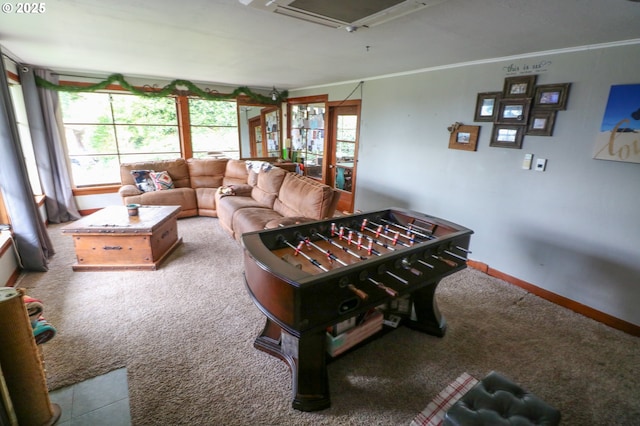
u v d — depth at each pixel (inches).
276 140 285.4
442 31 87.0
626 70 89.9
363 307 64.3
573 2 64.2
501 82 119.6
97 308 100.2
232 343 86.3
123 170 191.0
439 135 145.8
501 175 124.3
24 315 56.1
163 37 104.0
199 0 71.2
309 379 67.6
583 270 105.1
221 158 224.5
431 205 154.9
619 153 93.1
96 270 124.5
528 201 117.3
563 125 104.9
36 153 172.2
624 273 96.3
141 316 96.8
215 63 150.8
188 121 230.5
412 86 155.9
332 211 139.8
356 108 199.2
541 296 116.4
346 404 69.1
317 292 56.2
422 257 73.9
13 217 114.2
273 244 81.2
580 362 83.6
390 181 177.2
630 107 89.9
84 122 197.6
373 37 95.3
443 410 64.9
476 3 66.4
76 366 76.3
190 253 145.0
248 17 82.0
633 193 92.3
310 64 145.0
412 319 94.8
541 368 81.1
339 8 66.4
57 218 183.3
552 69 105.4
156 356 80.5
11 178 111.1
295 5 65.3
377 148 183.3
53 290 109.7
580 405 70.7
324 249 82.7
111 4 74.7
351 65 144.6
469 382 72.1
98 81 190.5
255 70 169.0
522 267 122.1
